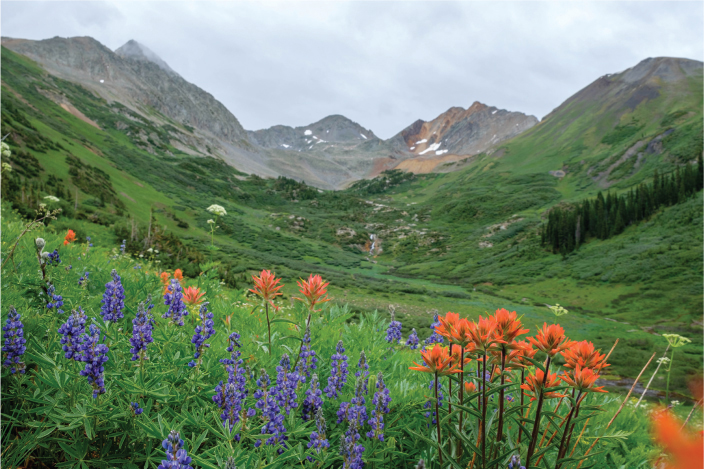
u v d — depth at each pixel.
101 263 5.68
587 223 123.94
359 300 62.75
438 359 2.31
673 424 0.41
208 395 2.80
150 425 2.24
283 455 2.32
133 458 2.32
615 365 38.81
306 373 3.42
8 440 2.33
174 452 1.82
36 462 2.50
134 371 2.72
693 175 117.69
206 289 5.30
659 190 120.94
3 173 24.41
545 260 116.94
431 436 2.86
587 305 79.44
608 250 107.19
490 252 142.62
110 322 3.21
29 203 23.42
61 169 91.19
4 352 2.59
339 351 3.34
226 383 2.80
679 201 115.69
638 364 38.81
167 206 135.75
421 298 78.69
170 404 2.73
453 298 82.88
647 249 97.25
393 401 3.11
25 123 116.44
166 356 3.02
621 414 3.75
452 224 193.12
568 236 118.25
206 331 2.96
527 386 2.32
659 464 2.78
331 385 3.22
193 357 2.94
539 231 145.50
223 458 2.20
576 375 2.14
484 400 2.24
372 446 2.74
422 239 172.88
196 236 107.69
